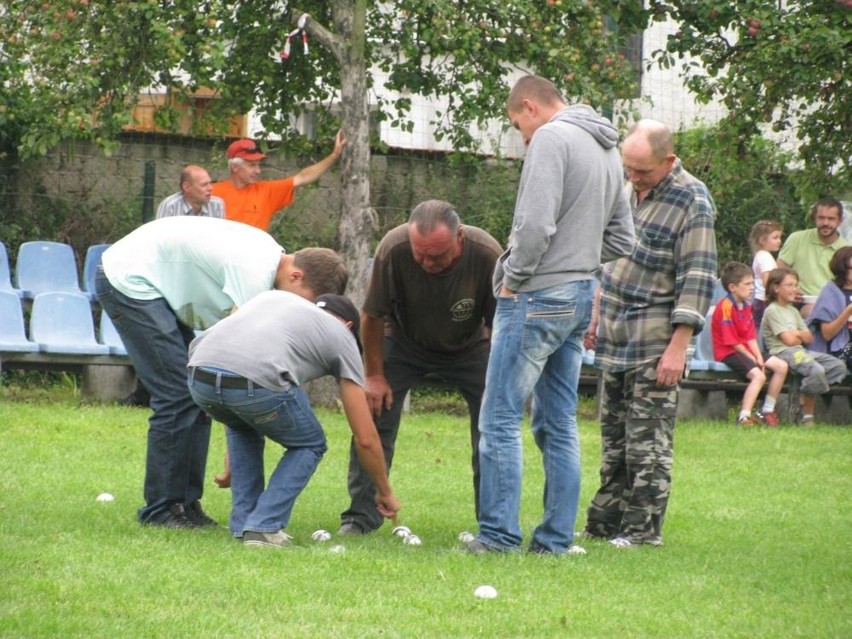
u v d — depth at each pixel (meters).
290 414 13.49
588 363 28.02
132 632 10.09
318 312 13.64
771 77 28.61
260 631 10.30
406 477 19.36
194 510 14.98
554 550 13.94
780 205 33.94
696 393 29.06
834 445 24.36
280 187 26.14
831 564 14.29
